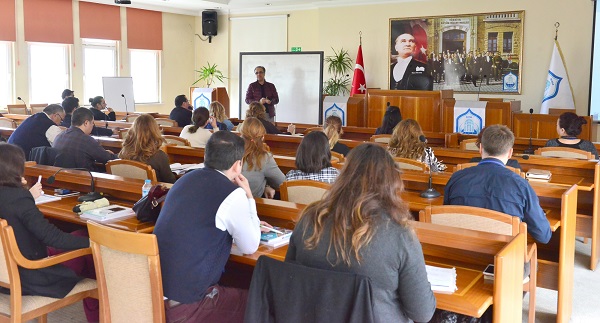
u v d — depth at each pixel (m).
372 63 11.56
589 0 9.45
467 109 8.20
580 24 9.58
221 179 2.37
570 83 9.71
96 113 9.12
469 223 2.67
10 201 2.55
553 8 9.79
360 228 1.74
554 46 9.59
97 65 12.45
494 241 2.25
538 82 10.05
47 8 11.38
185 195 2.34
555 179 4.47
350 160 1.84
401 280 1.77
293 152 6.69
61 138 4.70
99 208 3.21
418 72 11.14
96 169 5.06
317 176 3.46
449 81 10.88
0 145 2.60
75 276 2.71
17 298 2.50
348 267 1.77
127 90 12.14
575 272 4.27
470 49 10.61
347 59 11.79
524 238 2.38
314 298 1.76
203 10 13.78
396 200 1.79
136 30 12.91
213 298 2.34
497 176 2.92
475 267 2.41
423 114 8.72
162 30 13.44
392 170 1.82
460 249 2.46
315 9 12.45
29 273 2.56
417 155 4.44
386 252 1.74
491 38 10.40
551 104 9.62
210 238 2.30
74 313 3.48
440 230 2.37
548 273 3.41
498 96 10.45
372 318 1.68
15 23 10.96
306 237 1.86
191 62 14.21
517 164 4.07
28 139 5.53
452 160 5.32
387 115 7.00
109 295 2.33
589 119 7.66
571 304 3.50
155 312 2.20
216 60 13.98
